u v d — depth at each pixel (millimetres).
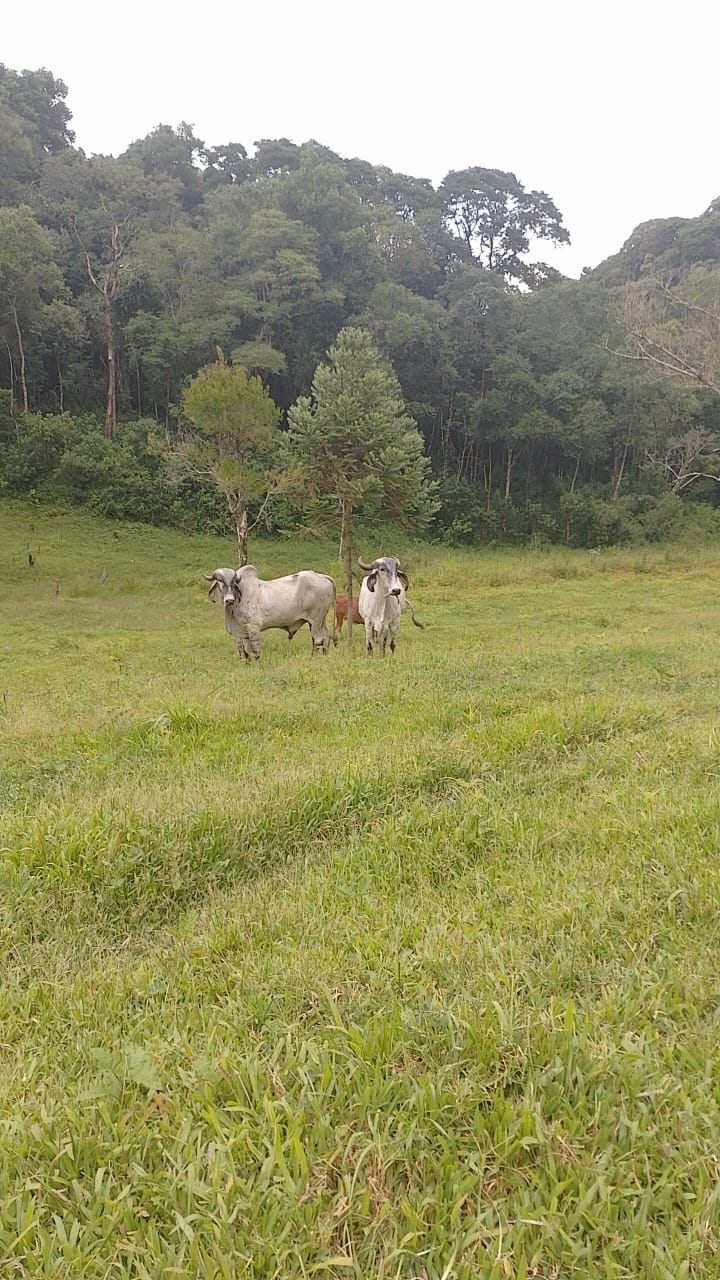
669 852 3355
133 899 3539
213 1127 1932
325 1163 1802
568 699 6742
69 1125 1984
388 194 64250
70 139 61469
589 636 13664
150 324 42625
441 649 11906
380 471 12805
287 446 13461
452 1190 1738
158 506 36562
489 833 3938
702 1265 1549
